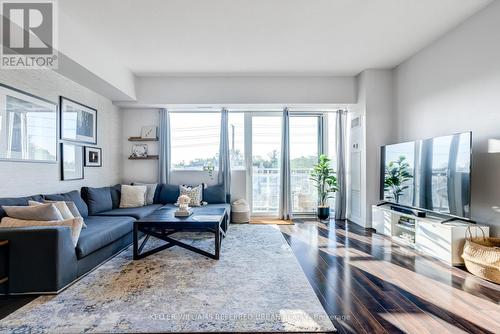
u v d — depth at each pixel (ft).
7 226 7.41
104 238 9.02
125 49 11.76
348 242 11.81
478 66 9.10
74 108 12.03
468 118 9.53
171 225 9.64
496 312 6.14
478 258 7.92
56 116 10.89
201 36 10.61
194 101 15.47
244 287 7.38
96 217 11.37
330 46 11.61
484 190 8.91
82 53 9.90
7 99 8.61
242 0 8.28
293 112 17.61
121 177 16.76
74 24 9.40
